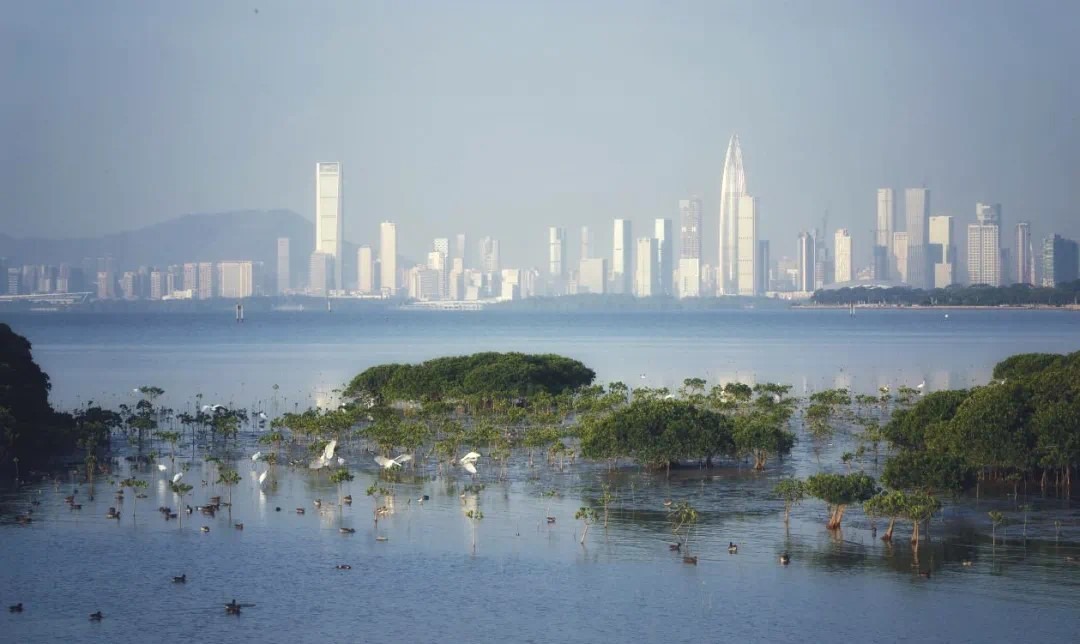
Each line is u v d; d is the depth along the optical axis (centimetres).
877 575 13588
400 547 14975
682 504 17125
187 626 12181
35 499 17788
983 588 13062
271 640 11794
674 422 19962
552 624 12194
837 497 15500
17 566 14175
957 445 18112
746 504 17250
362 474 19875
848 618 12225
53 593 13188
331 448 17975
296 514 16750
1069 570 13675
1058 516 16275
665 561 14262
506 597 13012
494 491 18338
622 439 19812
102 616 12444
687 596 12962
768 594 12988
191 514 16750
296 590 13288
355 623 12269
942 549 14612
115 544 15150
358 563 14288
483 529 15850
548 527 15912
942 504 16688
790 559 14250
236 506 17312
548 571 13912
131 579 13675
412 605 12781
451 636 11869
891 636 11744
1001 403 18325
